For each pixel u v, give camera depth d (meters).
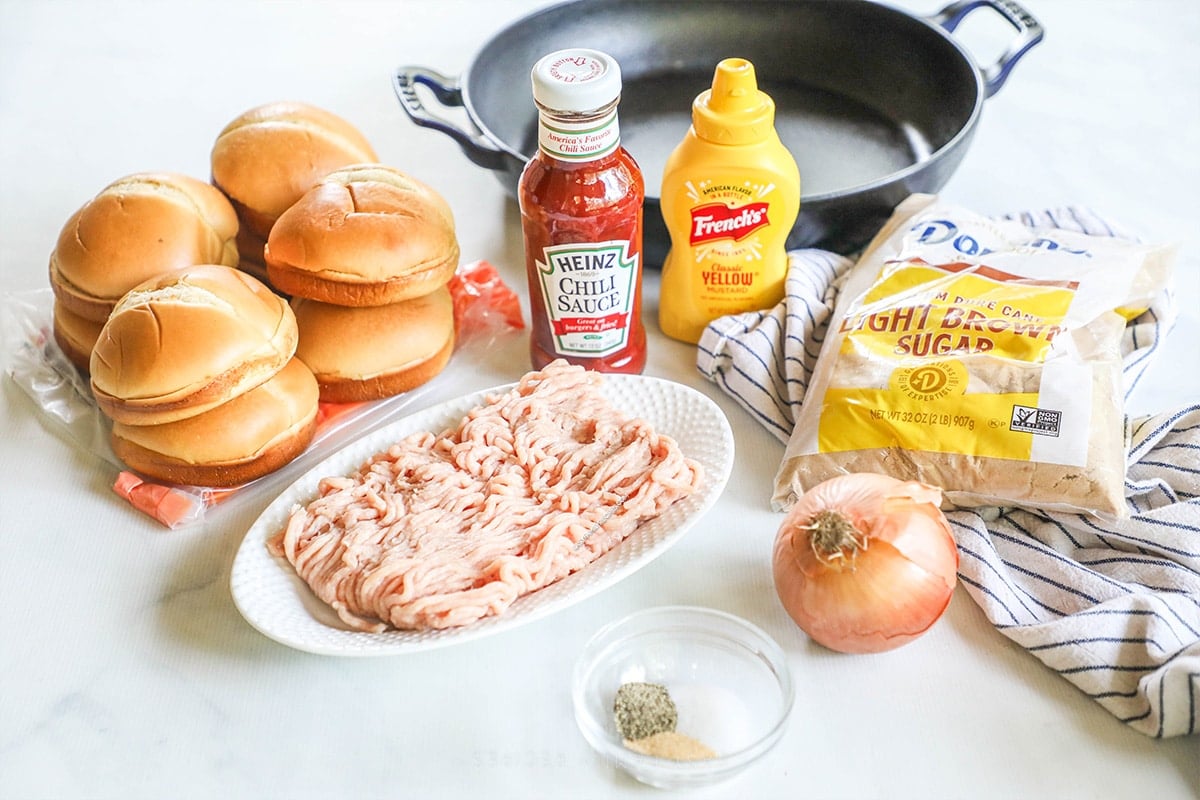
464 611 0.82
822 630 0.83
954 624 0.89
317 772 0.81
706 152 1.04
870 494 0.84
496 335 1.20
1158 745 0.80
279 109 1.17
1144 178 1.36
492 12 1.81
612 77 0.93
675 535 0.88
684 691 0.82
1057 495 0.91
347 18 1.82
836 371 0.99
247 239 1.19
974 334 0.98
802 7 1.40
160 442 0.99
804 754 0.81
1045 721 0.82
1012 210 1.31
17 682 0.88
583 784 0.80
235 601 0.87
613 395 1.04
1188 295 1.18
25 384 1.15
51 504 1.04
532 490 0.93
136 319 0.96
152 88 1.65
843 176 1.28
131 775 0.82
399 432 1.02
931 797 0.78
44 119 1.59
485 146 1.15
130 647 0.91
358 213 1.04
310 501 0.96
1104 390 0.93
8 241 1.35
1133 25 1.66
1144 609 0.83
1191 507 0.89
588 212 0.97
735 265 1.11
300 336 1.08
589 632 0.90
